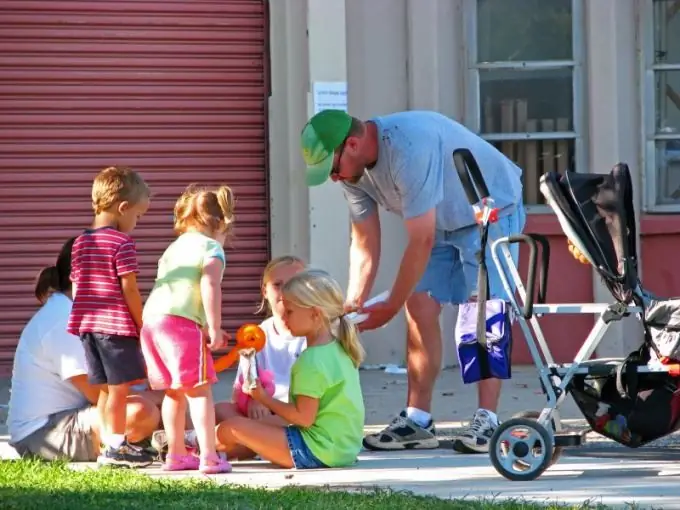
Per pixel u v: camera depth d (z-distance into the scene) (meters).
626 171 23.28
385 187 24.91
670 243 40.12
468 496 20.59
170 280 23.84
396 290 24.91
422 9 39.97
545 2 40.53
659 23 40.41
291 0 40.03
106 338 24.05
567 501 20.02
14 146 39.62
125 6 39.88
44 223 39.78
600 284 39.47
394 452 26.27
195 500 19.34
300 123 40.06
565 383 22.66
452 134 25.92
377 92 40.19
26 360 25.70
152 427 25.19
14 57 39.56
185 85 40.16
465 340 25.70
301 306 23.89
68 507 18.72
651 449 26.00
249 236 40.38
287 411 23.92
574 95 40.62
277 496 19.81
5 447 27.41
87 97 39.88
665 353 21.92
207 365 23.64
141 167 40.06
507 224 26.53
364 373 39.03
